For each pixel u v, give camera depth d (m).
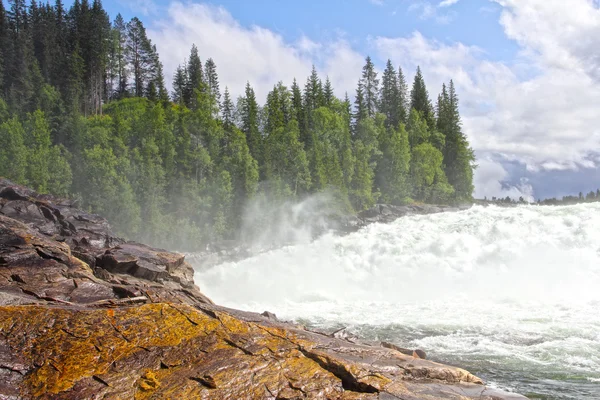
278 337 11.05
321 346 10.92
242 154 65.56
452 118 94.06
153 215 54.34
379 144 81.81
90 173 54.31
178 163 65.06
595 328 18.50
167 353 9.94
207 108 80.25
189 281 23.98
